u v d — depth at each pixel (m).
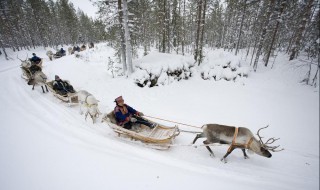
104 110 9.38
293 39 22.95
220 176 4.82
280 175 5.24
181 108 10.44
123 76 14.29
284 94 12.43
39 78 10.60
